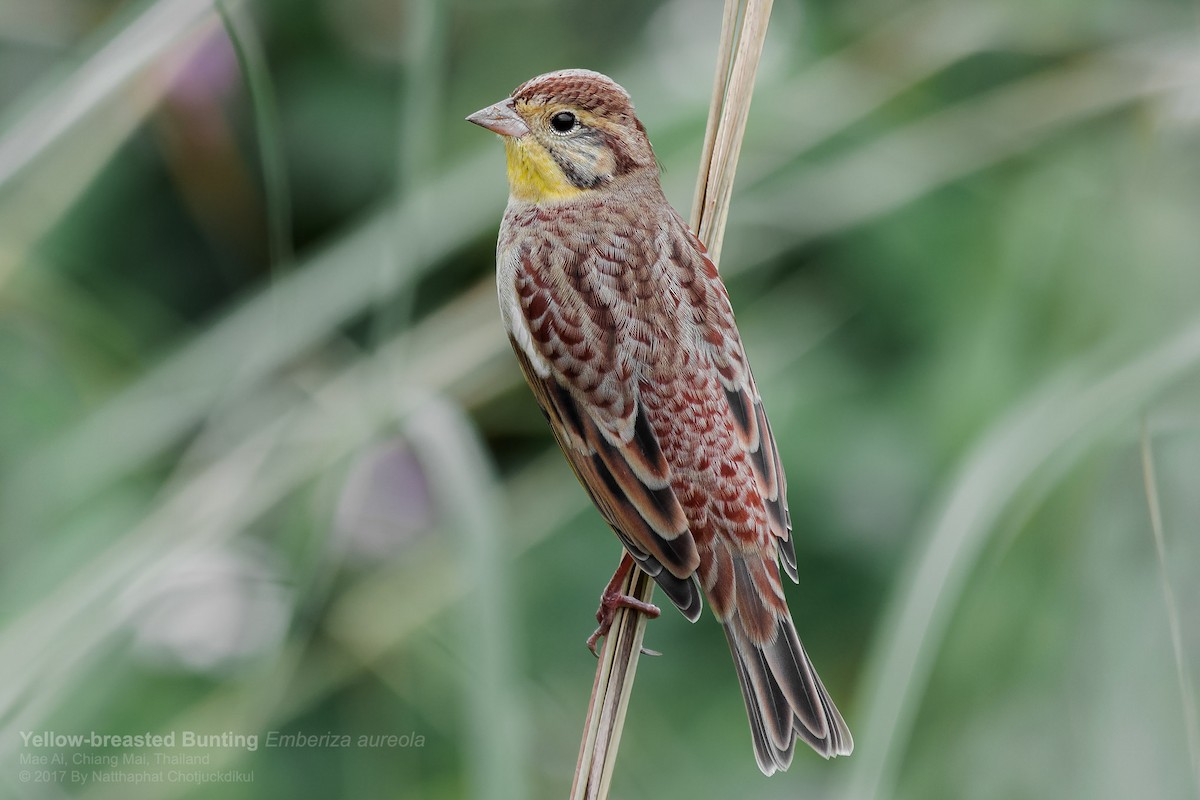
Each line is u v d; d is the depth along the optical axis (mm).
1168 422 9047
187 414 10547
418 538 11320
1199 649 9062
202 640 10500
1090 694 9406
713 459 7992
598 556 11953
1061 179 11789
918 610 7621
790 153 11039
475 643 8023
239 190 13109
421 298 12797
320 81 13516
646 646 11688
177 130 12727
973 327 11828
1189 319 8648
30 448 11164
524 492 11758
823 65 11648
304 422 9992
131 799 10117
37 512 10398
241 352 10586
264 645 10547
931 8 11953
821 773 11242
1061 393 8227
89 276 12812
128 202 13016
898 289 12242
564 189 8867
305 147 13383
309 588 10062
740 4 8430
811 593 11781
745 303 12469
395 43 13609
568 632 11664
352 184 13391
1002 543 9531
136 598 8859
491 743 7816
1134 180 11250
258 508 9375
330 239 13398
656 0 13477
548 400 8453
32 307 11008
